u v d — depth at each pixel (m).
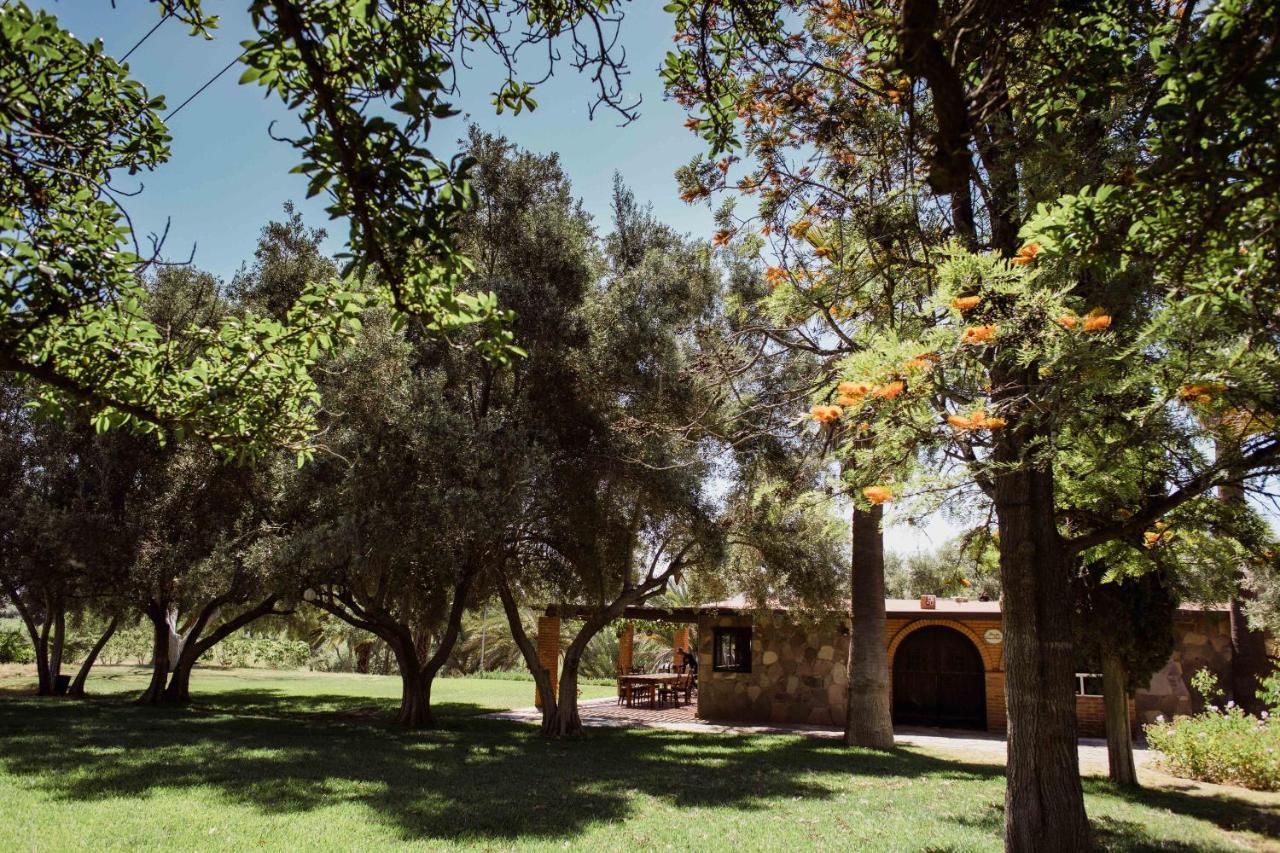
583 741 13.32
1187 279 3.01
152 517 15.22
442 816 7.26
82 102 3.29
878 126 5.42
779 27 3.78
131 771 8.94
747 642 18.20
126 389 3.66
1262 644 14.77
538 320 12.30
